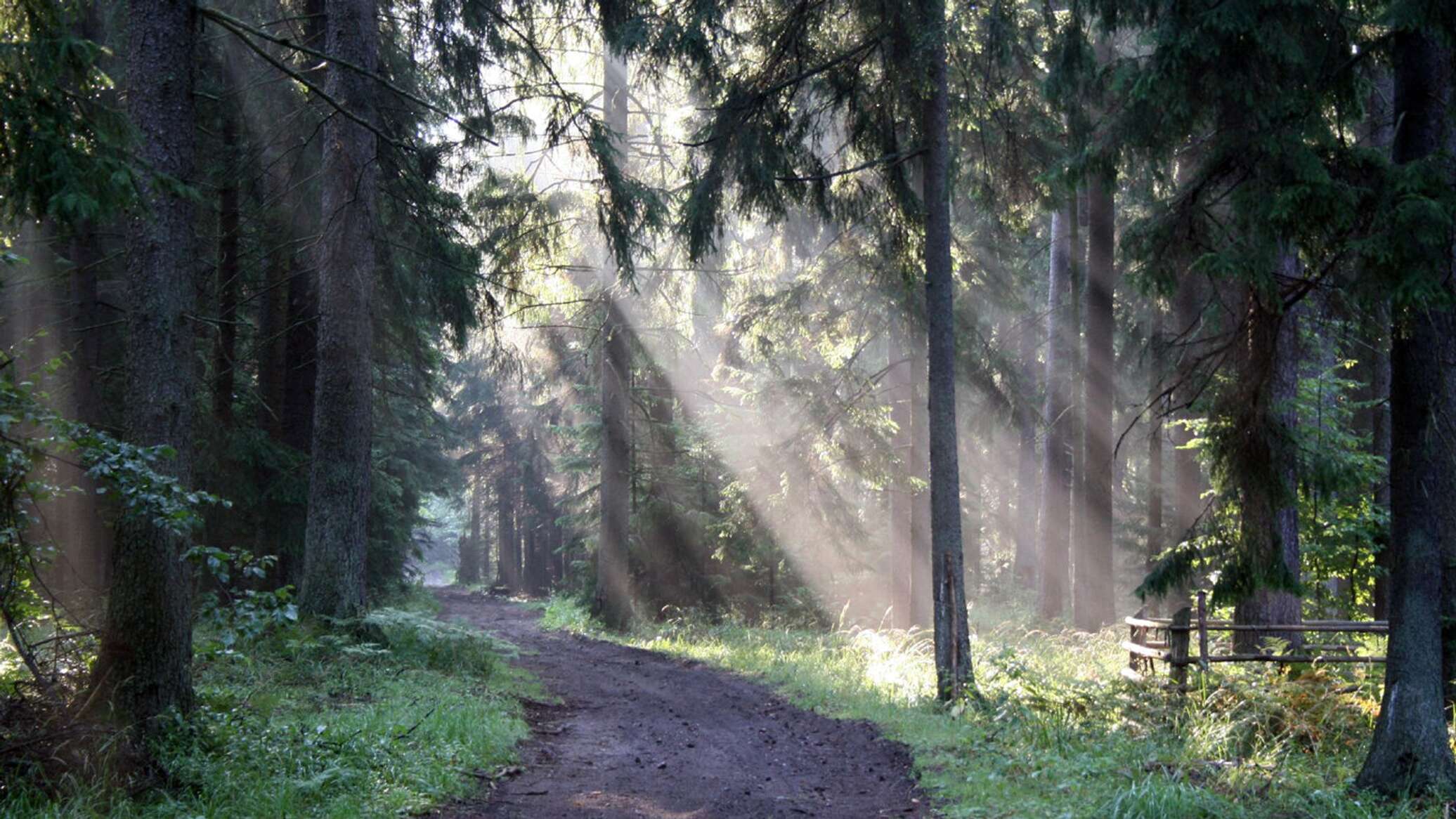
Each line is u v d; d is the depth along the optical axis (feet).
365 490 44.19
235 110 50.34
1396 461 26.35
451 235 53.06
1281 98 27.84
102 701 22.56
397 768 25.30
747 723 40.06
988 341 68.69
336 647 39.09
